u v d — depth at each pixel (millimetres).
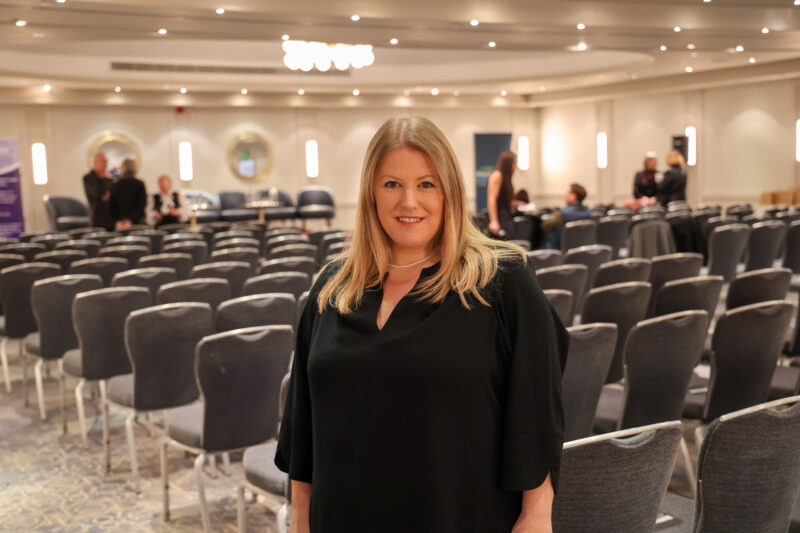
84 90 16734
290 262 6766
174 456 5039
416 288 1633
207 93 17750
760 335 3639
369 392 1576
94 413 5945
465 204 1661
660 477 2031
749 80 15367
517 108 20578
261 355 3691
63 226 16172
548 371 1563
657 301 4691
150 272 6191
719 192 17281
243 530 3525
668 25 10062
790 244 7758
